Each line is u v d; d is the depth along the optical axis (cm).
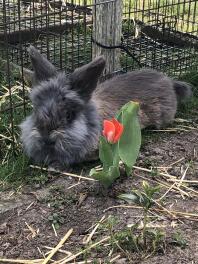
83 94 59
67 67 85
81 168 61
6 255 46
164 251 46
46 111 56
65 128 57
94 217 52
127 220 51
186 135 70
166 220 51
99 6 76
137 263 45
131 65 86
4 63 84
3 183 57
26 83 79
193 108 78
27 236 49
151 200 50
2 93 75
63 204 53
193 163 62
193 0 92
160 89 72
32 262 45
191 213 53
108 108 65
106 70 79
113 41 78
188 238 49
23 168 59
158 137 69
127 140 54
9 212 52
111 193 55
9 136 65
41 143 57
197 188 58
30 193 55
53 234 49
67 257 46
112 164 55
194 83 84
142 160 62
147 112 69
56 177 58
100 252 47
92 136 60
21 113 69
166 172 60
